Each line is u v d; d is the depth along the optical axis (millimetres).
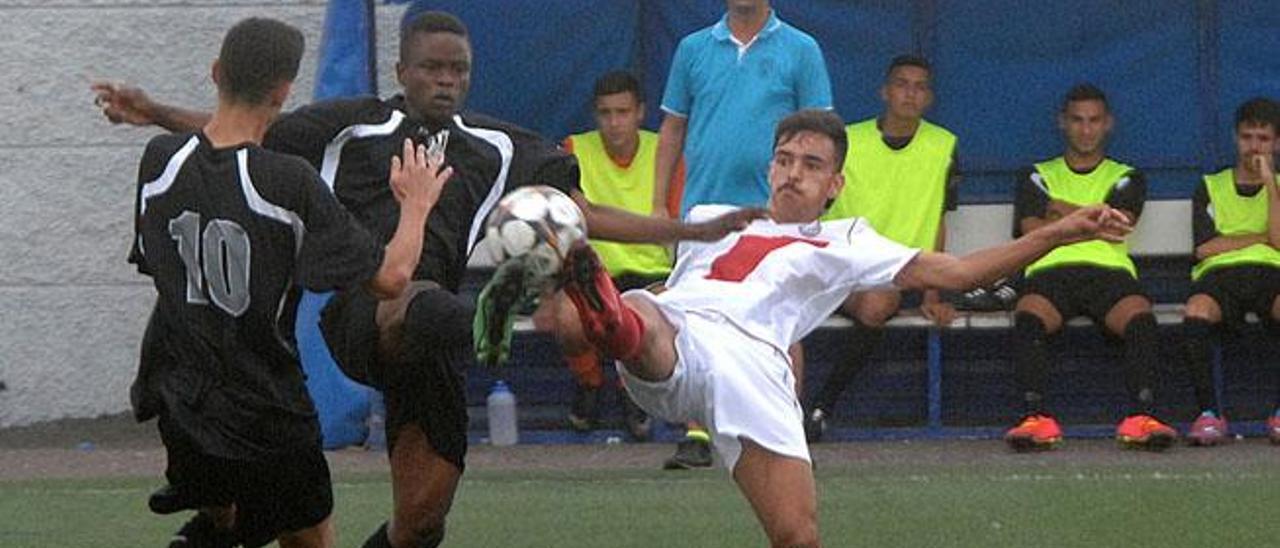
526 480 29375
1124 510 25703
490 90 35375
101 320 37344
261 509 17797
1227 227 33906
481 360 15266
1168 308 34219
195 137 17172
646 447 33750
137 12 37094
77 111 37125
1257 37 35375
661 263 34375
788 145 17609
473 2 35281
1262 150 33875
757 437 16062
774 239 17547
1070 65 35500
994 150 35594
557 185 19172
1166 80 35469
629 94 34062
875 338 33531
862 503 26578
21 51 37031
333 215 16797
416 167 17156
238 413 17062
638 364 15859
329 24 33562
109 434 36156
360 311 17828
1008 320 33969
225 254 16875
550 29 35281
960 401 35562
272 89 17203
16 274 37219
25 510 26562
